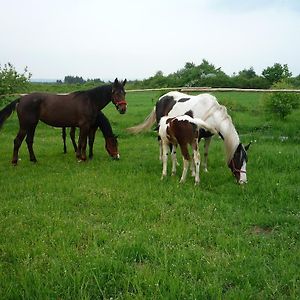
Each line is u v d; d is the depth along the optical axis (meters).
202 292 3.97
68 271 4.36
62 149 12.55
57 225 5.84
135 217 6.18
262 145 12.53
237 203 6.93
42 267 4.55
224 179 8.34
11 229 5.71
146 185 7.95
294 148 11.85
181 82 46.44
